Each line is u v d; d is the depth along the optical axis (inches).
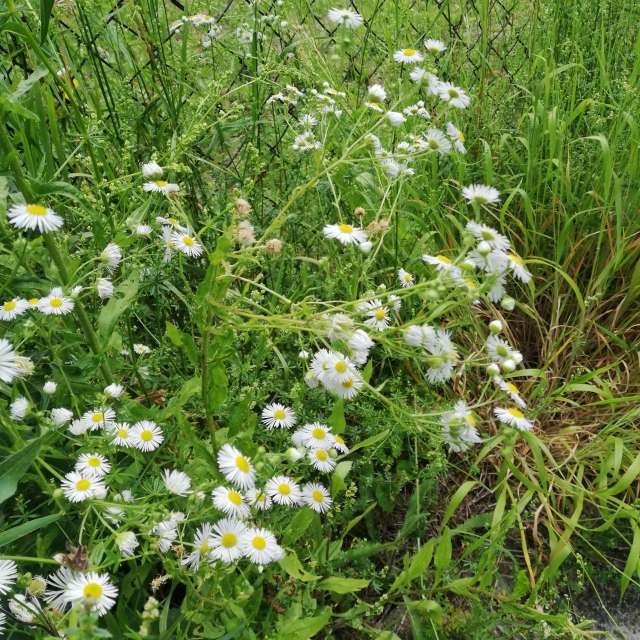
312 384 13.6
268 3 22.3
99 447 12.9
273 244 12.0
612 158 21.2
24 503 12.5
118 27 19.5
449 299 12.8
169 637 12.1
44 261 14.3
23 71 16.3
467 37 25.3
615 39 24.8
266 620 13.2
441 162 23.7
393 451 16.7
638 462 16.6
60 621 10.2
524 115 23.0
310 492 14.0
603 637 15.9
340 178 19.2
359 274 17.4
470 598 14.9
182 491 12.1
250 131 20.7
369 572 15.3
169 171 16.5
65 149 17.4
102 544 11.3
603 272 20.4
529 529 17.5
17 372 11.0
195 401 16.1
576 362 21.0
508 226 22.6
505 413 14.0
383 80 25.6
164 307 18.1
